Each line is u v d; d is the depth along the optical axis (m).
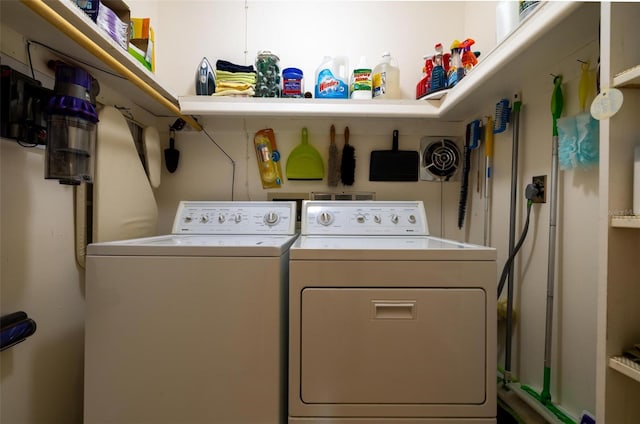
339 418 0.86
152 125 1.60
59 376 0.99
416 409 0.86
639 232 0.65
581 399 0.92
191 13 1.68
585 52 0.93
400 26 1.70
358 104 1.42
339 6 1.70
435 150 1.69
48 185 0.96
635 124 0.64
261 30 1.68
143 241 1.08
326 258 0.87
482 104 1.42
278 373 0.86
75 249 1.06
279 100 1.41
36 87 0.84
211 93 1.51
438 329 0.86
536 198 1.12
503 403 1.12
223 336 0.86
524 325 1.17
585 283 0.92
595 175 0.89
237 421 0.86
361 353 0.86
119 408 0.85
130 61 1.04
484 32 1.50
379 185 1.71
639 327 0.64
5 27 0.81
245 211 1.44
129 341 0.86
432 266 0.87
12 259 0.84
